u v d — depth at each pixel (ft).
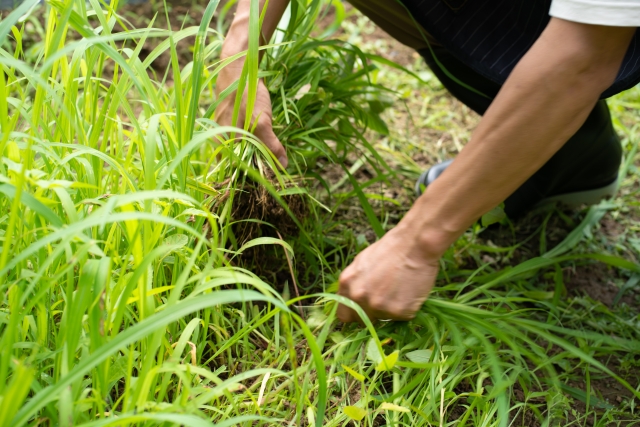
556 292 4.58
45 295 3.22
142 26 7.61
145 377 2.63
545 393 3.78
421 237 3.47
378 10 5.01
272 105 4.62
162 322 2.38
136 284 2.87
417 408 3.45
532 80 3.01
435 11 4.34
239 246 4.31
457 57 4.47
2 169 3.08
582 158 5.03
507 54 4.34
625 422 3.88
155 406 2.63
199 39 3.60
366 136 6.59
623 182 6.13
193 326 3.25
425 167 6.32
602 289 5.02
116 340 2.36
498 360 3.77
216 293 2.48
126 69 3.17
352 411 3.20
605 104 4.84
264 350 4.08
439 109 7.16
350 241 5.12
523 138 3.13
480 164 3.23
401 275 3.56
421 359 3.76
